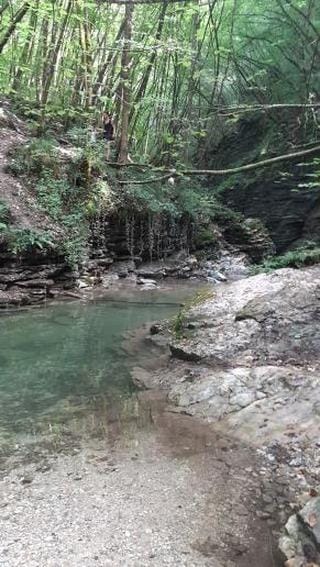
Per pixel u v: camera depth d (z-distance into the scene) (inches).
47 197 465.1
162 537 129.8
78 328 325.4
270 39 621.3
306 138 570.6
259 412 194.2
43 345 286.7
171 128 637.9
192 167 705.0
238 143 780.0
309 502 129.9
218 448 176.1
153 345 291.6
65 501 143.3
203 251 644.7
